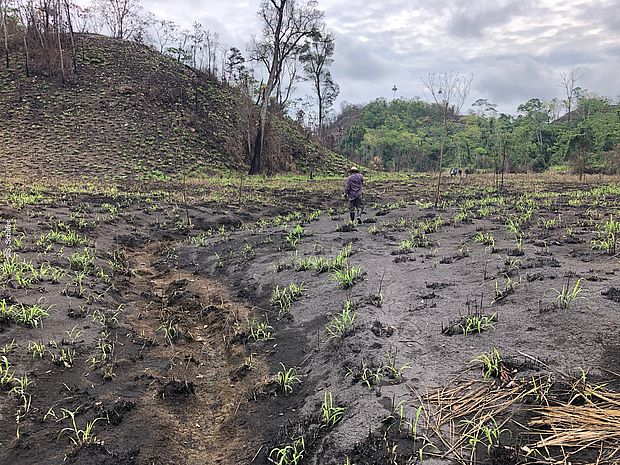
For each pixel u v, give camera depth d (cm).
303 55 4441
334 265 831
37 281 753
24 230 1071
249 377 557
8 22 4088
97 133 3088
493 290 627
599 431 348
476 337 507
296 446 405
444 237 1027
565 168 4484
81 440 422
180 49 4838
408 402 419
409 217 1387
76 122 3153
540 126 5944
